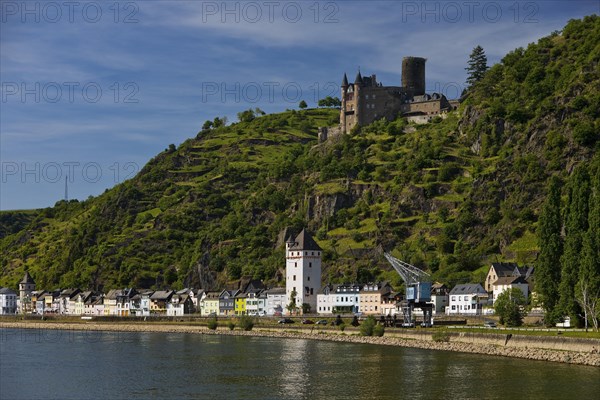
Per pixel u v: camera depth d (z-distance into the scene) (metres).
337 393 191.62
